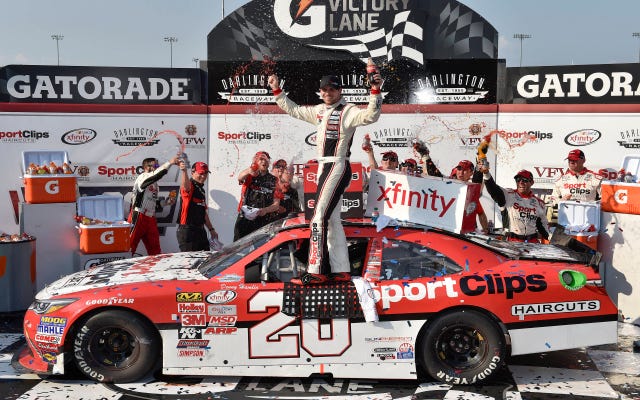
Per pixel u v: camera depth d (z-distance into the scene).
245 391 5.21
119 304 5.18
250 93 9.73
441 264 5.32
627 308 7.15
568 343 5.24
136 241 8.95
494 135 9.70
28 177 8.01
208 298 5.20
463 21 9.66
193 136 9.80
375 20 9.62
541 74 9.59
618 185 7.18
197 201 8.60
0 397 5.06
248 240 5.77
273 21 9.68
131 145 9.74
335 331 5.18
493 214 9.72
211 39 9.74
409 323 5.18
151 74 9.70
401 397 5.08
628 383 5.38
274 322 5.18
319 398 5.07
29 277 7.58
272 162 9.80
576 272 5.30
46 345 5.28
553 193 8.80
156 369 5.47
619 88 9.39
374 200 5.82
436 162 9.77
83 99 9.64
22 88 9.54
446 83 9.67
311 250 5.27
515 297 5.19
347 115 5.39
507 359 5.98
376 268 5.31
